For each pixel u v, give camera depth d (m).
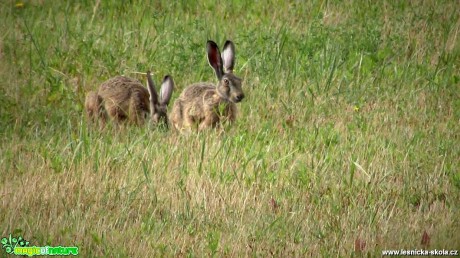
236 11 62.12
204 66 53.56
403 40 57.12
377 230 35.69
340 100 50.06
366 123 46.66
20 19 61.53
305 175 40.09
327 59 53.94
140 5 63.09
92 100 48.69
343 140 44.41
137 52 55.56
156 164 41.12
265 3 62.69
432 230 35.47
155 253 33.72
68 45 56.97
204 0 63.19
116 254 33.44
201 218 36.66
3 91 50.81
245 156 42.03
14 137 45.19
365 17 60.28
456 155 42.75
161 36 57.72
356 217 36.66
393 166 41.56
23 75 53.41
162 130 46.19
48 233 34.94
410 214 37.00
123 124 47.53
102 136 45.19
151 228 35.62
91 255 33.56
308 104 49.34
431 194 38.94
